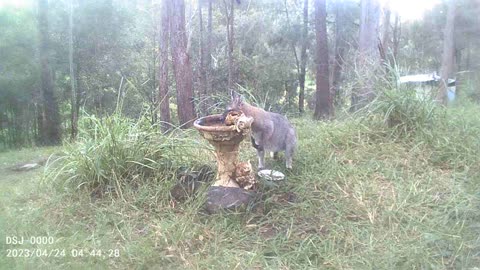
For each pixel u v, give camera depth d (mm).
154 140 3191
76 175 2998
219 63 10961
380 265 2121
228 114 2723
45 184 3117
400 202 2695
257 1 11930
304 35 11289
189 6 12141
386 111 3732
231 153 2768
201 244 2369
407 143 3525
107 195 2918
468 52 9672
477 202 2654
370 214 2590
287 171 3125
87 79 9633
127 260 2217
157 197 2812
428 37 10977
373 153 3398
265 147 2994
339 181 3002
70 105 9414
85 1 9445
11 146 7422
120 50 10000
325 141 3643
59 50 9016
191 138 3375
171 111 9258
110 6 9703
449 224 2479
